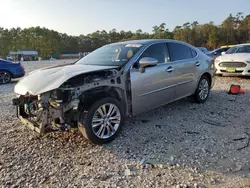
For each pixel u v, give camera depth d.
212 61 6.16
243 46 10.45
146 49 4.38
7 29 95.12
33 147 3.59
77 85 3.40
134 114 4.18
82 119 3.47
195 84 5.57
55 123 3.39
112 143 3.70
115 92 3.90
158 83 4.46
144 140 3.79
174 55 4.96
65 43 106.31
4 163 3.13
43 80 3.53
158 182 2.67
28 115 3.74
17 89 3.78
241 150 3.38
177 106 5.64
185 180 2.69
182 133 4.04
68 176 2.84
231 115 4.97
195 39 89.00
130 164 3.09
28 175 2.86
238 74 9.26
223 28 87.50
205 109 5.41
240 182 2.63
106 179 2.77
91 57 4.79
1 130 4.26
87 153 3.40
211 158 3.17
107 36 117.50
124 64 4.00
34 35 96.62
